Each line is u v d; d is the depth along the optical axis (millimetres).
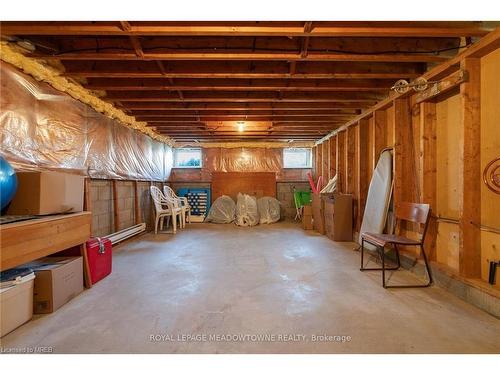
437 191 2645
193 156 7191
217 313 1920
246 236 4766
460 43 2266
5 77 2148
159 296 2211
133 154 4777
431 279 2486
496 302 1865
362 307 2014
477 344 1559
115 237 3830
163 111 4320
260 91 3533
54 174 2102
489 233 2064
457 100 2410
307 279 2604
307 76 2775
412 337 1626
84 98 3129
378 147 3701
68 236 2154
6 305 1651
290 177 7203
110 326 1749
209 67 2742
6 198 1781
